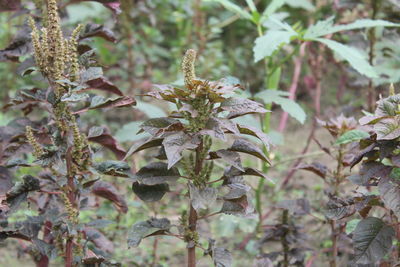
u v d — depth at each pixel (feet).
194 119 7.40
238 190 7.89
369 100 15.62
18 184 8.19
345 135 9.23
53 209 9.51
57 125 8.30
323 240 14.14
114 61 22.27
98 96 8.48
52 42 8.00
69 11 21.13
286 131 23.40
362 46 15.15
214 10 29.12
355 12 16.90
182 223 8.16
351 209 8.68
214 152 7.71
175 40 27.71
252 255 14.28
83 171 8.45
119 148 9.65
